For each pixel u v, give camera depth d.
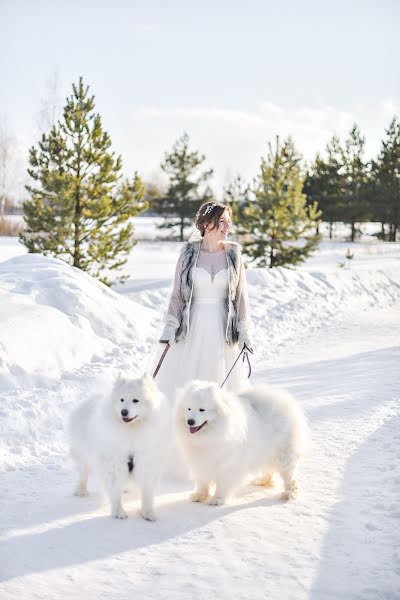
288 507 4.73
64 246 16.14
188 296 5.69
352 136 46.81
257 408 5.09
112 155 16.56
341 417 7.05
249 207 23.75
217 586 3.48
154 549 3.96
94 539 4.09
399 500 4.65
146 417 4.41
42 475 5.30
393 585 3.47
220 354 5.70
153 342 10.40
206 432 4.65
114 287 17.42
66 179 15.90
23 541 4.01
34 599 3.31
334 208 45.69
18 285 10.35
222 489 4.82
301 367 9.88
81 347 8.84
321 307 16.89
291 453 4.99
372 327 14.52
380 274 24.11
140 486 4.50
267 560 3.81
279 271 19.50
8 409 6.29
